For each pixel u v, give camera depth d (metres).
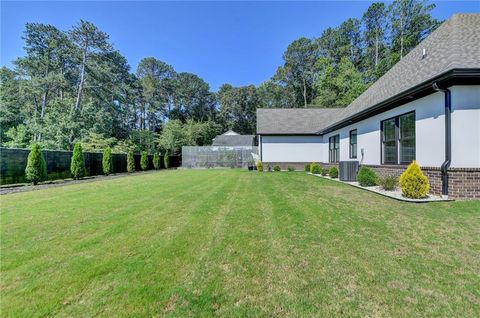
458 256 2.87
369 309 1.94
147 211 5.24
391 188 7.63
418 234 3.63
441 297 2.08
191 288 2.25
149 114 41.81
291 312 1.92
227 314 1.90
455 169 6.00
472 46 6.38
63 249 3.16
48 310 1.94
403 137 8.16
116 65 29.92
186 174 15.79
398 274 2.48
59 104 22.20
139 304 2.02
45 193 7.92
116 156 18.09
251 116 50.75
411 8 28.11
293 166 19.05
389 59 27.72
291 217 4.66
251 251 3.09
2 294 2.16
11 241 3.45
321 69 35.41
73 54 25.48
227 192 7.78
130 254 3.00
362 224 4.17
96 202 6.27
